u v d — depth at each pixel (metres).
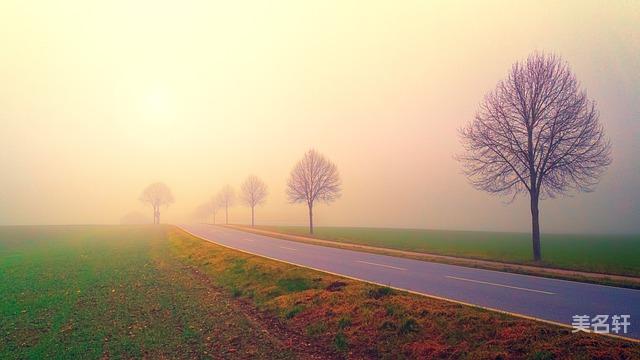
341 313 10.14
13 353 8.77
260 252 25.78
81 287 16.39
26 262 26.48
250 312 11.85
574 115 22.33
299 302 11.69
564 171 22.83
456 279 14.54
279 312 11.35
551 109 22.98
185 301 13.34
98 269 21.84
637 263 21.38
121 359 8.16
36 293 15.43
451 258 23.45
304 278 14.59
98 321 11.11
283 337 9.43
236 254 23.94
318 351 8.41
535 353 6.79
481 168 25.52
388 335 8.53
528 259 23.19
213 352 8.43
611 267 19.09
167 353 8.44
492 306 9.86
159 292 15.00
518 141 23.92
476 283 13.59
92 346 8.99
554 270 18.58
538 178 23.47
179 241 39.72
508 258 23.64
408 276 15.23
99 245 39.91
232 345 8.84
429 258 22.28
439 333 8.20
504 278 14.86
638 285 12.95
